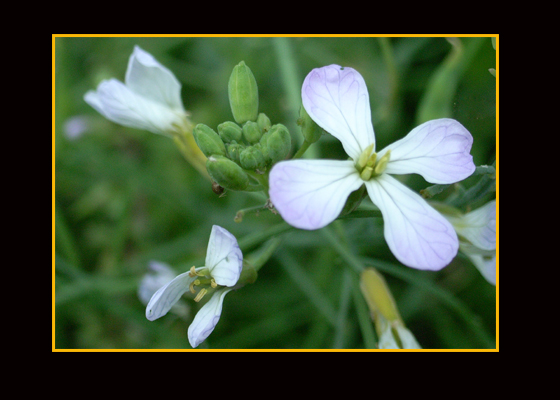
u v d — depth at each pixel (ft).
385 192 0.54
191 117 0.83
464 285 0.72
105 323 0.74
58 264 0.68
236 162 0.57
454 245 0.53
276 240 0.60
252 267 0.57
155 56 0.86
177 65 0.84
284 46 0.72
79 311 0.73
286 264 0.70
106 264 0.76
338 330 0.64
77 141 0.81
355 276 0.63
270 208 0.56
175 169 0.81
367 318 0.62
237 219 0.57
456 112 0.63
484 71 0.66
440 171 0.54
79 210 0.80
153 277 0.66
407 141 0.55
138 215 0.80
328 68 0.56
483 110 0.62
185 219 0.79
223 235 0.54
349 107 0.55
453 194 0.63
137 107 0.63
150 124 0.64
